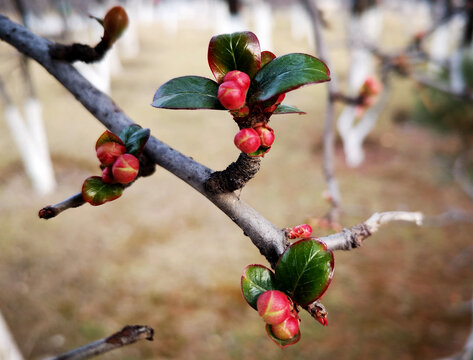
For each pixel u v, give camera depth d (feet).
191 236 22.61
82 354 3.08
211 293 18.40
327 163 7.07
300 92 48.57
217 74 2.21
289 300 2.26
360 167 30.12
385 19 82.89
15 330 16.52
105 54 3.21
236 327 16.61
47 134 36.86
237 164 2.31
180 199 26.53
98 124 39.63
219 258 20.70
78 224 23.90
